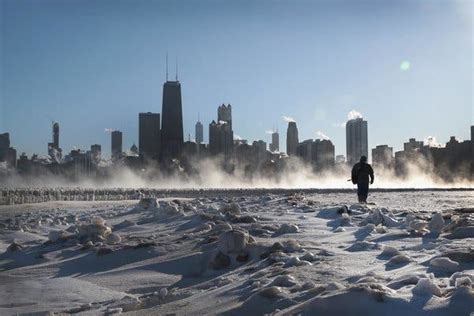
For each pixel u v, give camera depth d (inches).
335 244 404.2
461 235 388.5
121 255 456.1
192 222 625.3
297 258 323.9
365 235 438.6
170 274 385.7
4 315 302.2
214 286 316.8
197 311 255.4
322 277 281.4
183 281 359.6
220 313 242.8
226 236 380.8
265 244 384.2
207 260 392.2
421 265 289.9
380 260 319.9
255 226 529.3
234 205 690.8
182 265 398.0
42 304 326.0
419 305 208.1
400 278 251.3
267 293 249.6
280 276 278.1
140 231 647.1
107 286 367.6
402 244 381.4
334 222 554.9
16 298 340.8
